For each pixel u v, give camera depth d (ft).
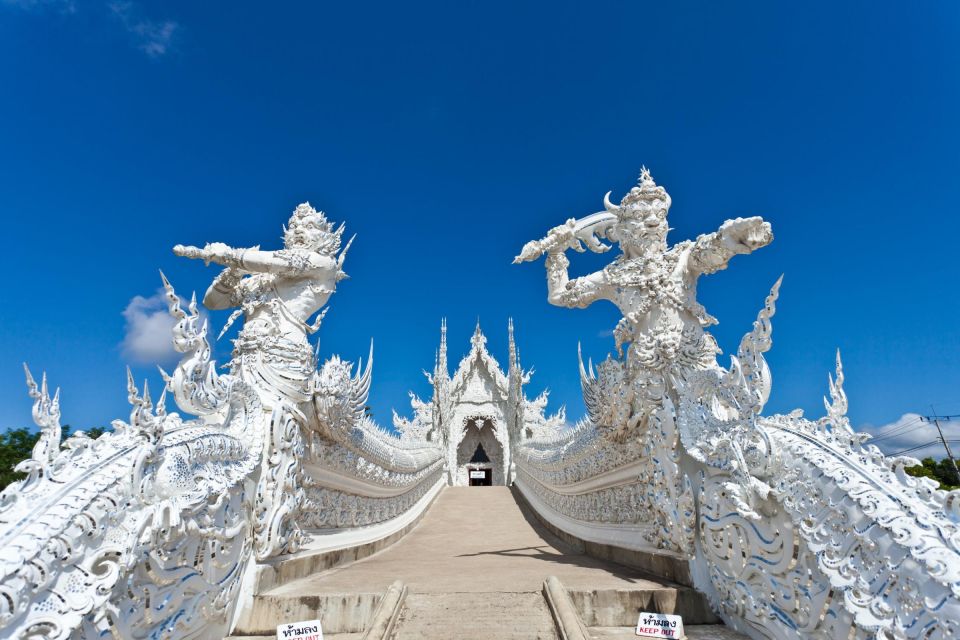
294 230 22.57
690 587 17.22
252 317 21.39
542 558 28.50
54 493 9.55
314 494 23.26
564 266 25.68
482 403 109.40
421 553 32.76
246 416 17.98
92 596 9.18
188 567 12.69
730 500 15.25
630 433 22.57
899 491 10.94
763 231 18.03
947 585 8.90
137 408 11.50
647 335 20.49
